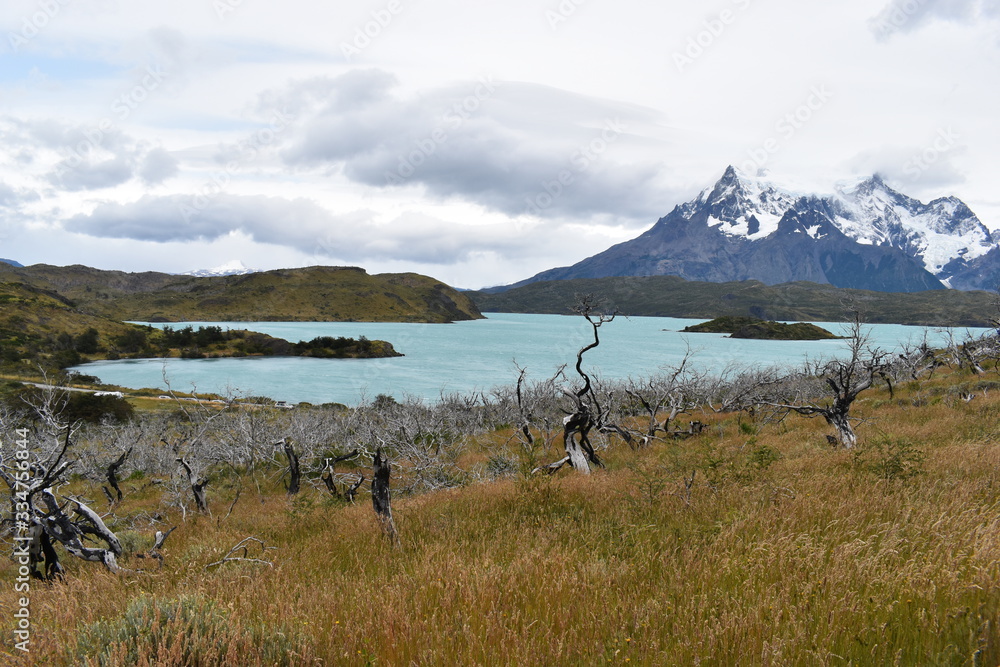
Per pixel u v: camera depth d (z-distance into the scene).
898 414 22.44
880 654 3.55
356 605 5.28
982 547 4.86
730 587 4.93
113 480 21.00
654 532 7.33
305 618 4.92
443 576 5.94
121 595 6.68
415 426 27.30
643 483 9.92
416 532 9.32
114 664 3.88
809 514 7.14
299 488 21.31
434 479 19.25
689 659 3.63
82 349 145.62
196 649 4.09
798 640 3.70
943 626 3.72
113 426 36.81
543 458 18.14
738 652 3.66
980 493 7.55
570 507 9.72
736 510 7.61
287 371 125.19
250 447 24.77
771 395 29.34
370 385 98.75
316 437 28.27
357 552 8.34
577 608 4.61
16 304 150.75
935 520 6.16
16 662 4.32
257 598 5.74
